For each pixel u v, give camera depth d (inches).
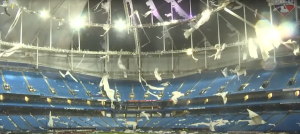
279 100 1462.8
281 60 1619.1
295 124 1274.6
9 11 1552.7
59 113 1819.6
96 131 1646.2
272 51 1545.3
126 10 1770.4
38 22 1691.7
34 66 1811.0
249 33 1675.7
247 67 1764.3
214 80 1907.0
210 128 1483.8
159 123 1802.4
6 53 1374.3
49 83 1849.2
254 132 1310.3
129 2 1841.8
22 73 1808.6
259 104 1494.8
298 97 1402.6
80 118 1836.9
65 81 1964.8
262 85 1560.0
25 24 1657.2
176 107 1908.2
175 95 1883.6
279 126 1290.6
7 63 1732.3
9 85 1641.2
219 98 1721.2
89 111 1946.4
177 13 1863.9
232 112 1681.8
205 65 1825.8
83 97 1863.9
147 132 1598.2
